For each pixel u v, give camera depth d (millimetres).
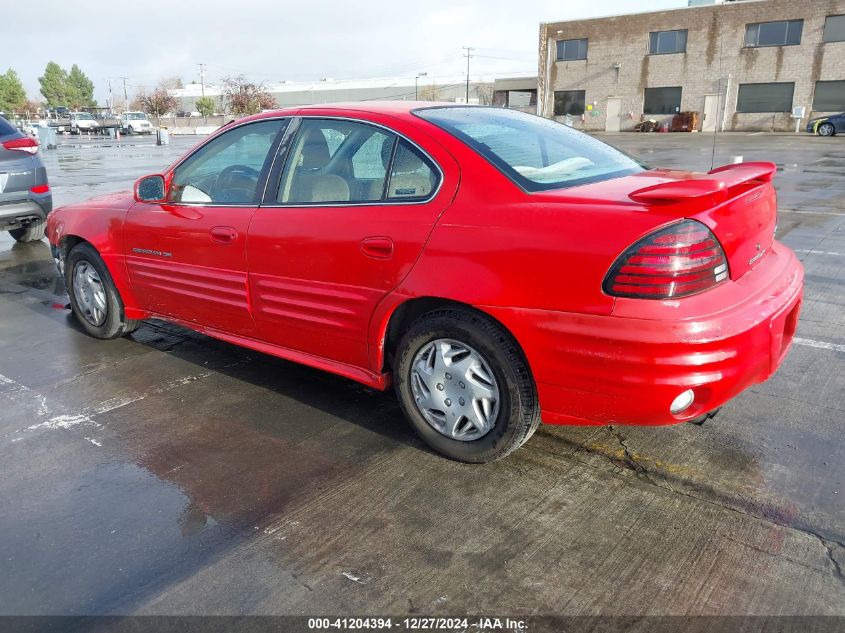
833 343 4254
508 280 2533
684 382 2307
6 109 89562
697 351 2283
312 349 3354
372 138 3080
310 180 3271
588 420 2547
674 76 39125
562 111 43812
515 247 2520
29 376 4105
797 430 3162
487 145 2896
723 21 36906
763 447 3021
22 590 2230
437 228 2732
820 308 4953
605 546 2383
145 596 2191
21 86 90875
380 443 3176
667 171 3189
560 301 2428
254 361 4289
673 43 38719
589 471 2873
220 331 3855
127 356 4422
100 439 3283
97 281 4590
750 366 2441
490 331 2652
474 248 2619
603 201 2471
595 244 2352
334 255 3059
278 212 3320
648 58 39688
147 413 3561
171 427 3395
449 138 2875
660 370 2299
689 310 2291
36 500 2762
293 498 2738
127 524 2586
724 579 2199
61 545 2463
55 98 112938
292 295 3289
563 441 3135
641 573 2240
